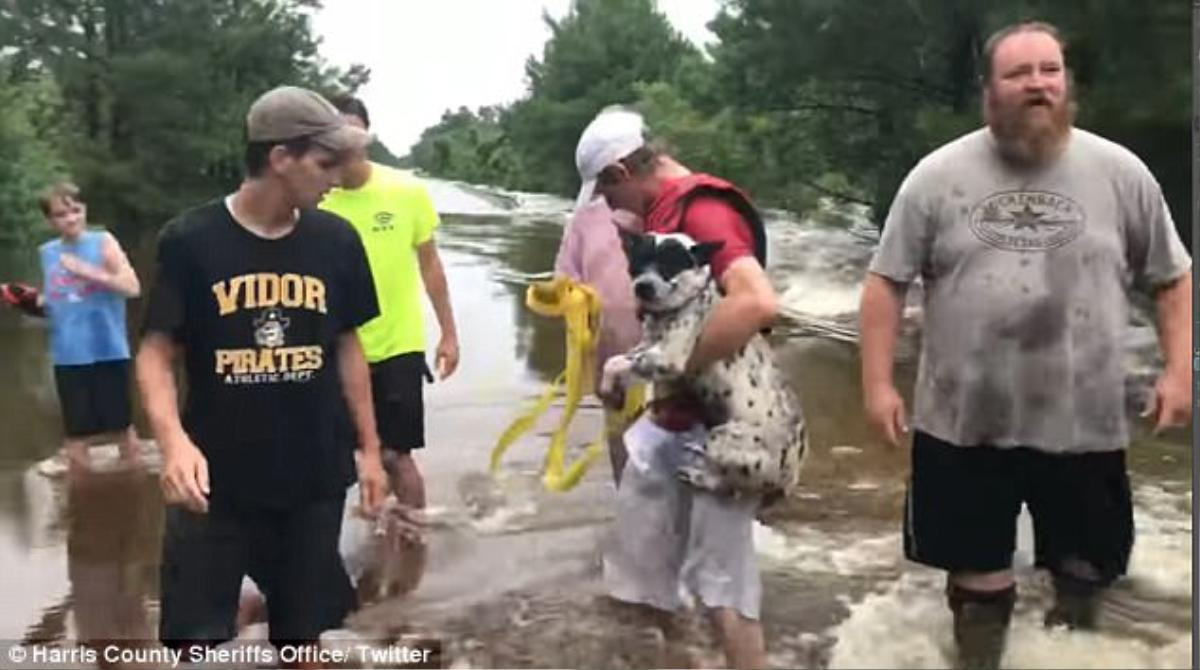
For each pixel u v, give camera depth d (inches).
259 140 166.7
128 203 1566.2
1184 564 221.1
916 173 189.0
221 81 1662.2
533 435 347.3
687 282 174.2
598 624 204.4
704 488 178.2
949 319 187.2
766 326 175.2
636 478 196.1
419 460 319.3
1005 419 186.1
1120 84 504.7
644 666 189.5
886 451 311.4
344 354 179.2
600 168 189.5
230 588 175.5
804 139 964.0
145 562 248.4
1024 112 178.1
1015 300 182.7
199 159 1624.0
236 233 169.8
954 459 190.5
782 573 224.7
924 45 751.7
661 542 195.9
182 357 174.9
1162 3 494.0
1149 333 343.6
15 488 304.7
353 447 192.1
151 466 325.1
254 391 170.6
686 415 183.0
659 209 183.5
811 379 415.8
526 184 2947.8
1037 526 198.5
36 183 1119.0
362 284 178.1
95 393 326.0
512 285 747.4
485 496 284.7
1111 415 185.8
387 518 265.6
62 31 1589.6
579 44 2593.5
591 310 208.7
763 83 874.8
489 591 223.6
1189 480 273.3
